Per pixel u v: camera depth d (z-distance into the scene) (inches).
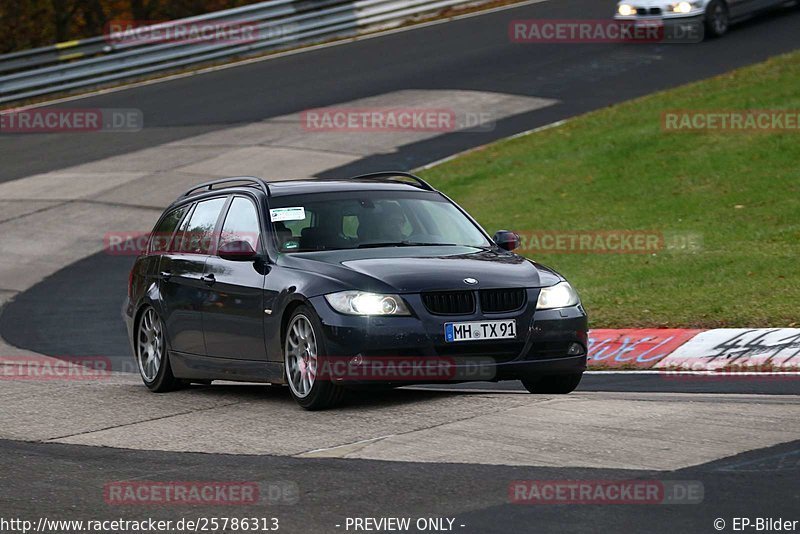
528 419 1094.4
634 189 2765.7
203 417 1245.7
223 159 3553.2
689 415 1084.5
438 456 983.0
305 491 901.8
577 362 1254.3
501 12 5319.9
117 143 3897.6
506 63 4333.2
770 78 3464.6
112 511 879.7
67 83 4761.3
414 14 5433.1
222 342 1362.0
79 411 1330.0
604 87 3836.1
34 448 1131.9
